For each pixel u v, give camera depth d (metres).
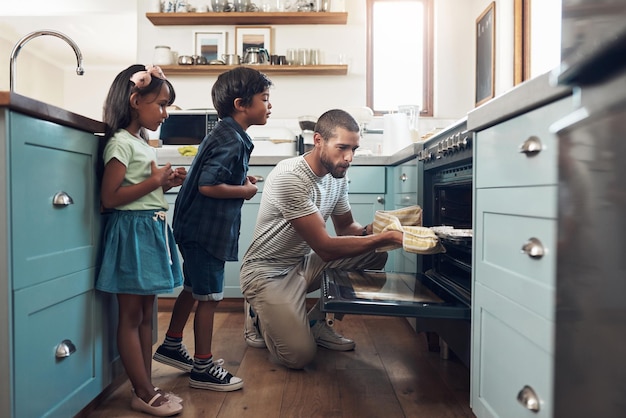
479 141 1.31
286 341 1.83
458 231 1.57
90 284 1.43
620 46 0.43
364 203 3.00
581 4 0.50
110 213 1.53
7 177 1.06
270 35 3.66
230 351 2.14
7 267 1.07
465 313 1.43
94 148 1.46
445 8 3.71
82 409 1.45
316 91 3.69
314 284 2.18
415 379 1.78
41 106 1.16
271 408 1.54
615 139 0.44
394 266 2.82
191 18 3.55
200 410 1.53
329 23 3.65
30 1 5.21
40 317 1.19
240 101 1.75
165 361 1.84
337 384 1.74
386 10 3.85
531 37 2.97
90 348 1.45
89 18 6.58
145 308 1.58
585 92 0.49
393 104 3.86
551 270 0.91
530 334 1.00
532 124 0.99
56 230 1.26
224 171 1.64
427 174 2.11
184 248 1.73
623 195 0.43
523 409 1.04
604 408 0.46
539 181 0.96
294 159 1.92
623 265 0.43
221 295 1.72
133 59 8.88
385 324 2.57
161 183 1.47
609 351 0.45
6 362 1.07
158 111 1.53
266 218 1.95
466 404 1.57
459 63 3.71
